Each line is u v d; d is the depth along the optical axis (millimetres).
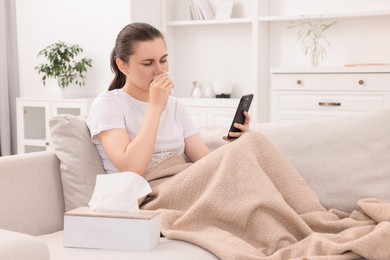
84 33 4574
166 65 2031
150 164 1954
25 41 4879
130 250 1441
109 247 1449
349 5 4219
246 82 4555
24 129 4566
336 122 2006
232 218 1619
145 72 1967
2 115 4801
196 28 4688
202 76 4707
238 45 4559
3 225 1722
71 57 4523
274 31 4441
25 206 1790
